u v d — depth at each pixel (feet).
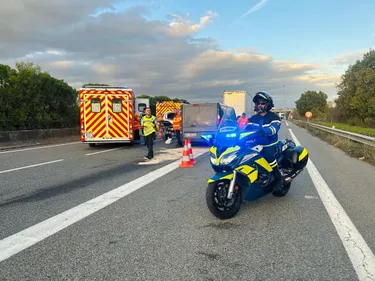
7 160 36.40
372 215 16.71
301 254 12.16
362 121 144.05
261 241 13.37
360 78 142.20
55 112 74.49
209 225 15.23
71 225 15.20
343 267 11.15
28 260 11.66
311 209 17.79
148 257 11.88
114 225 15.19
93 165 32.99
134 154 42.57
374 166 32.14
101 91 51.11
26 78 65.10
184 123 53.26
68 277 10.47
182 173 28.30
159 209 17.67
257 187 16.76
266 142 17.28
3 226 15.08
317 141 62.85
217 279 10.35
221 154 15.76
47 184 23.94
